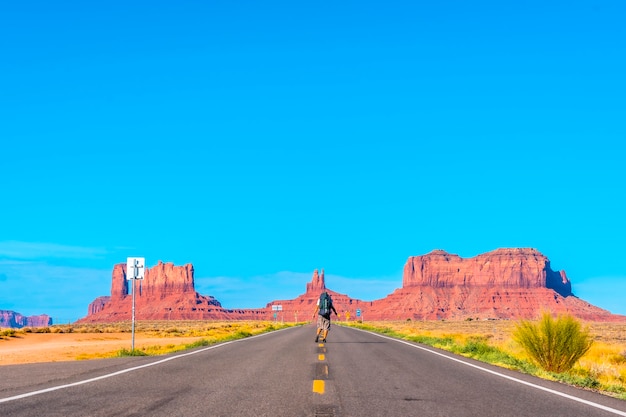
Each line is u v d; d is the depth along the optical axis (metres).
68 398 9.52
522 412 8.79
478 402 9.65
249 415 8.19
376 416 8.25
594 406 9.55
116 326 107.69
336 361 16.95
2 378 12.31
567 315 17.23
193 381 11.95
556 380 13.77
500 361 17.91
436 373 14.06
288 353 20.12
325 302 27.61
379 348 23.42
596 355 23.38
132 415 8.07
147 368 14.56
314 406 8.98
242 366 15.24
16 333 50.25
